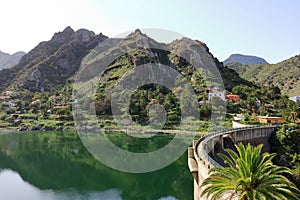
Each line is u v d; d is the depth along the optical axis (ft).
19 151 301.43
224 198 59.26
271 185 54.85
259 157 57.72
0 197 168.25
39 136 399.24
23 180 202.18
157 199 156.87
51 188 183.62
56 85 651.66
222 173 60.13
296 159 194.70
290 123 265.75
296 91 633.61
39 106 538.88
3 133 428.56
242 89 434.30
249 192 53.52
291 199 53.88
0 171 225.76
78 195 169.37
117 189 175.63
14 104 565.94
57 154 284.41
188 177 191.83
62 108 498.69
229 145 189.67
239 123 283.79
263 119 298.35
